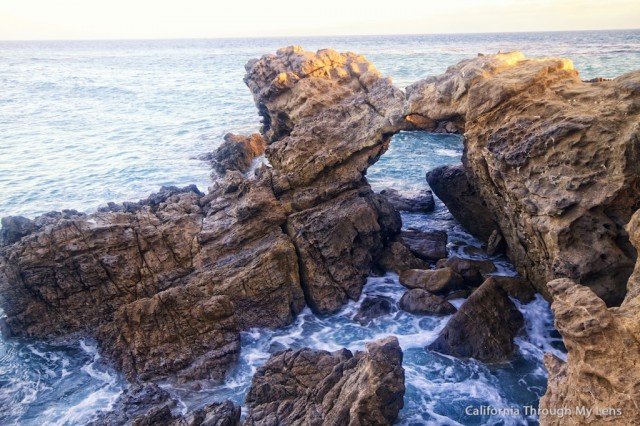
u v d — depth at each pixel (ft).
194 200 74.90
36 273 59.06
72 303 59.82
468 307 54.34
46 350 57.47
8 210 95.81
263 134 119.55
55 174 116.26
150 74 345.31
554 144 49.47
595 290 46.37
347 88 89.61
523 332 54.65
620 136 46.65
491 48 492.95
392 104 71.72
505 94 55.93
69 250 59.93
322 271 64.18
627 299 35.53
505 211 61.26
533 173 50.75
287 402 44.52
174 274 62.95
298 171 69.46
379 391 39.32
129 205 77.51
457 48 510.17
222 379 51.72
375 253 69.67
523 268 62.90
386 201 76.33
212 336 55.11
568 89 54.49
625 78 50.42
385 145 77.20
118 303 60.75
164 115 187.52
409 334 57.00
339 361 48.39
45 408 48.98
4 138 151.23
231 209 69.15
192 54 623.36
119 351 54.24
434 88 66.23
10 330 59.67
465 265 65.05
